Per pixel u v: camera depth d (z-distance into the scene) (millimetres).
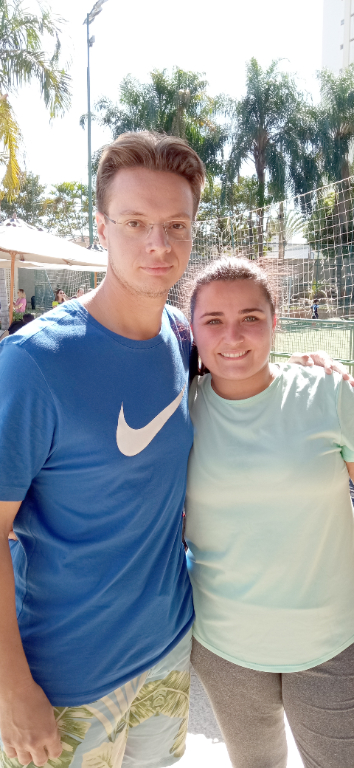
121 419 1266
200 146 26469
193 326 1533
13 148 13867
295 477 1389
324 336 9578
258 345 1431
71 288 20656
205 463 1473
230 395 1507
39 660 1307
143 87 26453
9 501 1214
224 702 1557
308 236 11570
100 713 1349
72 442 1231
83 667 1303
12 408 1176
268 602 1430
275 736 1574
